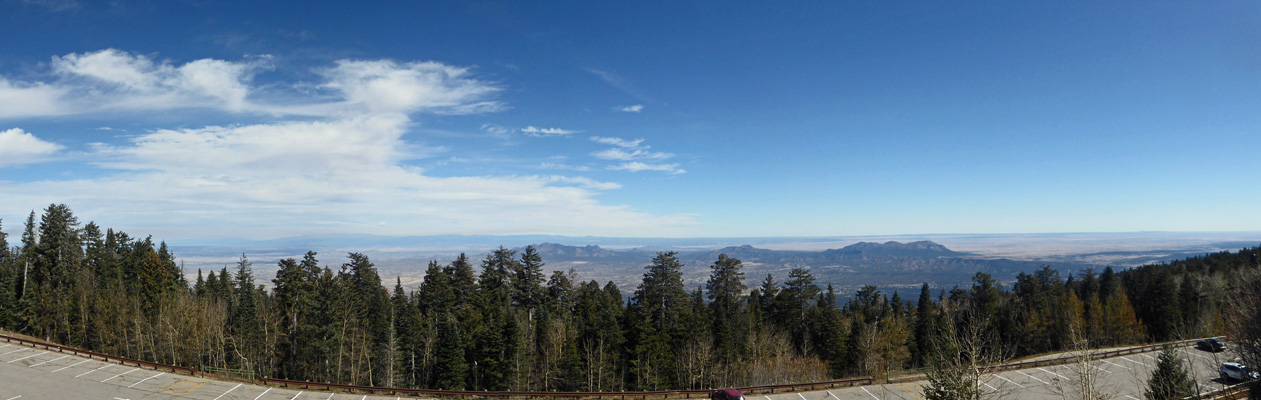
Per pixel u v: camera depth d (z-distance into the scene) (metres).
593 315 65.69
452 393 38.22
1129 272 103.19
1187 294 74.56
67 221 72.69
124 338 60.66
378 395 37.78
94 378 38.28
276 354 60.50
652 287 72.94
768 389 39.47
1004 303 82.19
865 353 61.97
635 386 57.97
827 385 40.47
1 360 42.03
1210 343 25.56
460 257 74.12
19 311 65.38
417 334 62.81
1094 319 66.69
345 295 59.78
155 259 70.44
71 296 64.81
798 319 71.44
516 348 56.44
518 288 73.44
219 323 57.66
